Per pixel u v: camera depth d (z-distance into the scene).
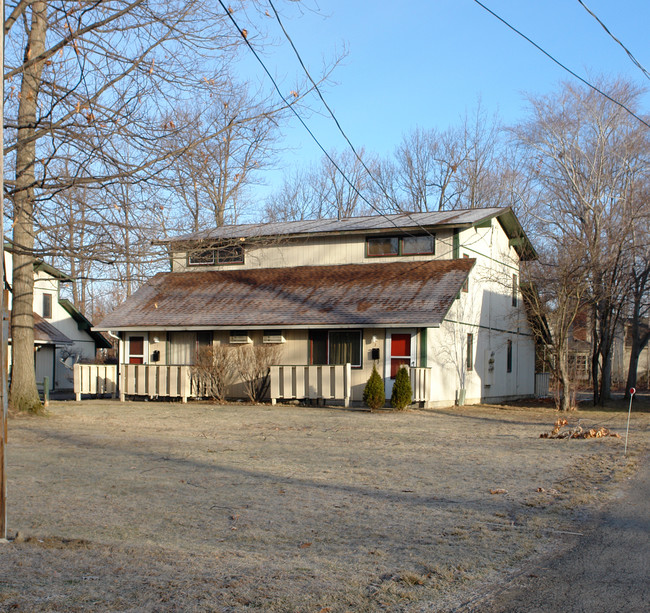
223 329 24.33
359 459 11.54
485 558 6.03
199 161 13.51
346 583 5.29
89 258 13.10
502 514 7.70
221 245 18.61
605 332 29.34
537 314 25.83
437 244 25.31
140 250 13.52
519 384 31.89
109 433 14.59
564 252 28.50
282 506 8.01
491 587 5.27
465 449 12.91
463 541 6.59
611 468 10.90
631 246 29.05
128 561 5.79
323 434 15.05
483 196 46.25
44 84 12.42
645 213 31.19
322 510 7.83
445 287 22.84
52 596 4.88
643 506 8.17
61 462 10.81
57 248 12.97
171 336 25.75
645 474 10.41
